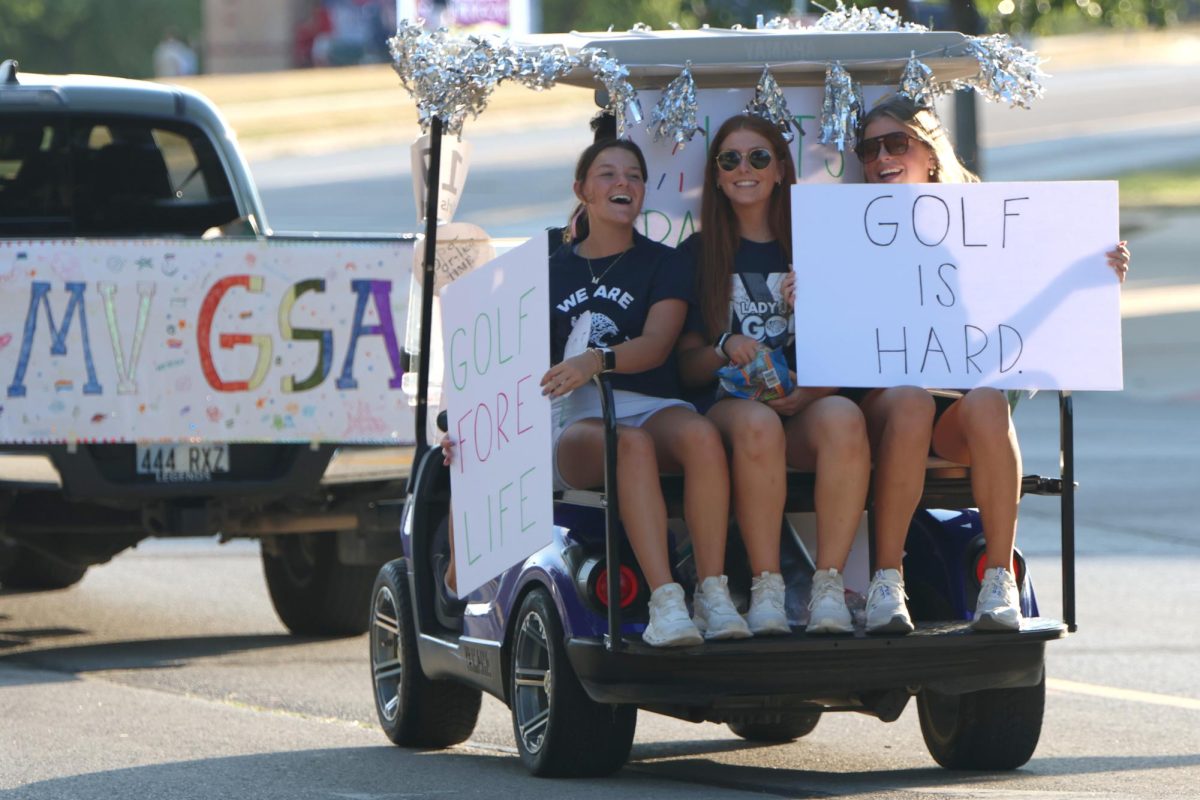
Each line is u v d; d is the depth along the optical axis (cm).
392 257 2536
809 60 1816
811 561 1725
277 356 2508
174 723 2116
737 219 1773
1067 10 6134
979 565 1728
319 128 11856
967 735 1797
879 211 1683
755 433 1639
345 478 2552
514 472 1700
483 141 11700
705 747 2000
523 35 1905
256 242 2500
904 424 1648
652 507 1628
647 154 1834
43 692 2306
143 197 2777
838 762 1902
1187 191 9550
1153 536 3462
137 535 2595
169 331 2473
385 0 17350
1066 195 1683
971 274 1686
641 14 14975
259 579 3225
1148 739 1992
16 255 2433
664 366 1767
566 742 1712
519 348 1688
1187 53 17488
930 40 1828
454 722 1975
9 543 2547
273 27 17612
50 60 19988
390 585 2028
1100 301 1684
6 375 2431
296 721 2144
